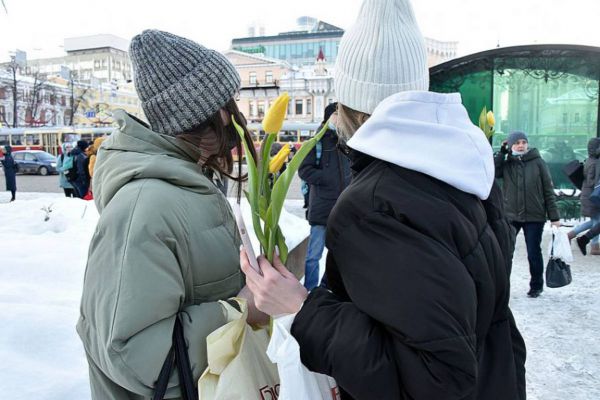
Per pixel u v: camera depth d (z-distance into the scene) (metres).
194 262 1.25
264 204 1.08
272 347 1.01
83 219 7.05
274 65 53.47
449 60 8.48
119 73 97.94
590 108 8.71
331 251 1.02
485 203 1.15
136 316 1.10
